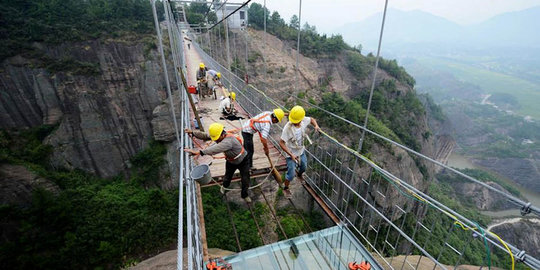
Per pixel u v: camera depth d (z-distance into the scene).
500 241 2.85
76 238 25.55
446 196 52.75
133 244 25.44
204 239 5.02
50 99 37.97
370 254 4.74
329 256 5.06
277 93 43.19
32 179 30.86
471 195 61.88
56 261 24.39
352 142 35.25
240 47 52.50
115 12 44.81
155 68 43.22
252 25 60.62
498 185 64.88
